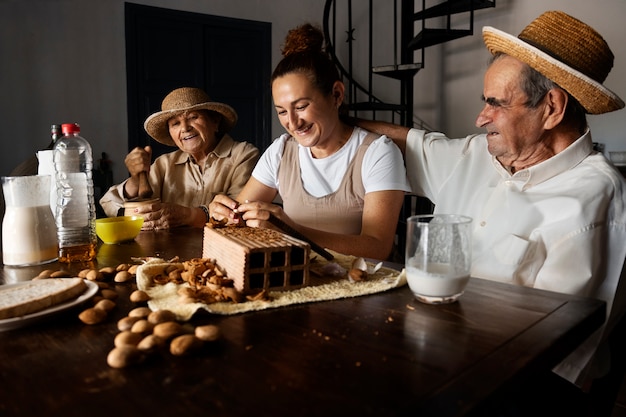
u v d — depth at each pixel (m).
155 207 1.61
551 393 1.01
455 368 0.55
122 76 4.40
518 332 0.65
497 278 1.19
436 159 1.51
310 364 0.56
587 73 1.13
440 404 0.47
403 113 4.91
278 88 1.40
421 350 0.60
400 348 0.60
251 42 5.11
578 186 1.15
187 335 0.60
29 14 3.94
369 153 1.45
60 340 0.64
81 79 4.21
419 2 5.63
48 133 4.11
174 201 2.27
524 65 1.15
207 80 4.90
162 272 0.91
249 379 0.52
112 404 0.47
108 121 4.37
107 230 1.32
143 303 0.78
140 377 0.53
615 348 0.98
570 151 1.19
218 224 1.01
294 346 0.61
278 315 0.73
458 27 5.21
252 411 0.46
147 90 4.56
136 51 4.46
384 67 4.46
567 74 1.09
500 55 1.21
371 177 1.42
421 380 0.52
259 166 1.71
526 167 1.28
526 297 0.81
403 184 1.42
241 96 5.11
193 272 0.86
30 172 2.18
